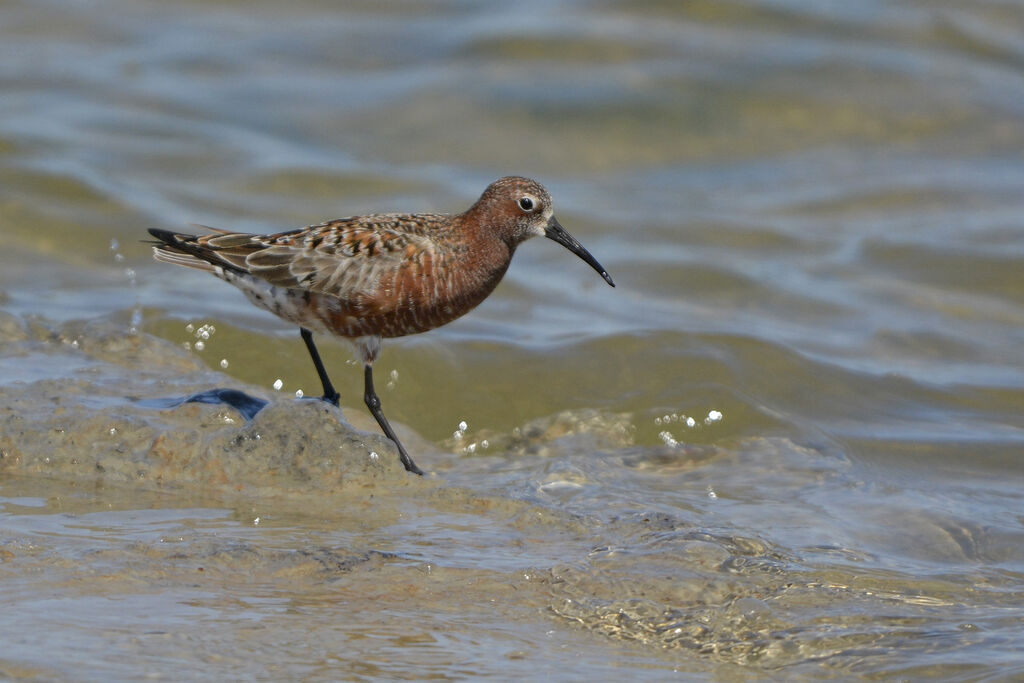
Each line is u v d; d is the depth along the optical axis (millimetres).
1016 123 27406
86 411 13367
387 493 12594
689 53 28906
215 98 27797
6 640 9086
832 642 9969
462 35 29766
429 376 16672
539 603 10391
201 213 22797
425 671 9141
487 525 11961
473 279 14211
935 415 16656
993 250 22156
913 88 28094
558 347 17562
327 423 13102
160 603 9875
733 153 26922
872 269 21891
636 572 10945
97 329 16531
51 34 29922
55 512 11664
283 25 31000
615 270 21734
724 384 16703
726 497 13531
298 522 11742
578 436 15680
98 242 21109
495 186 14328
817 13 30297
